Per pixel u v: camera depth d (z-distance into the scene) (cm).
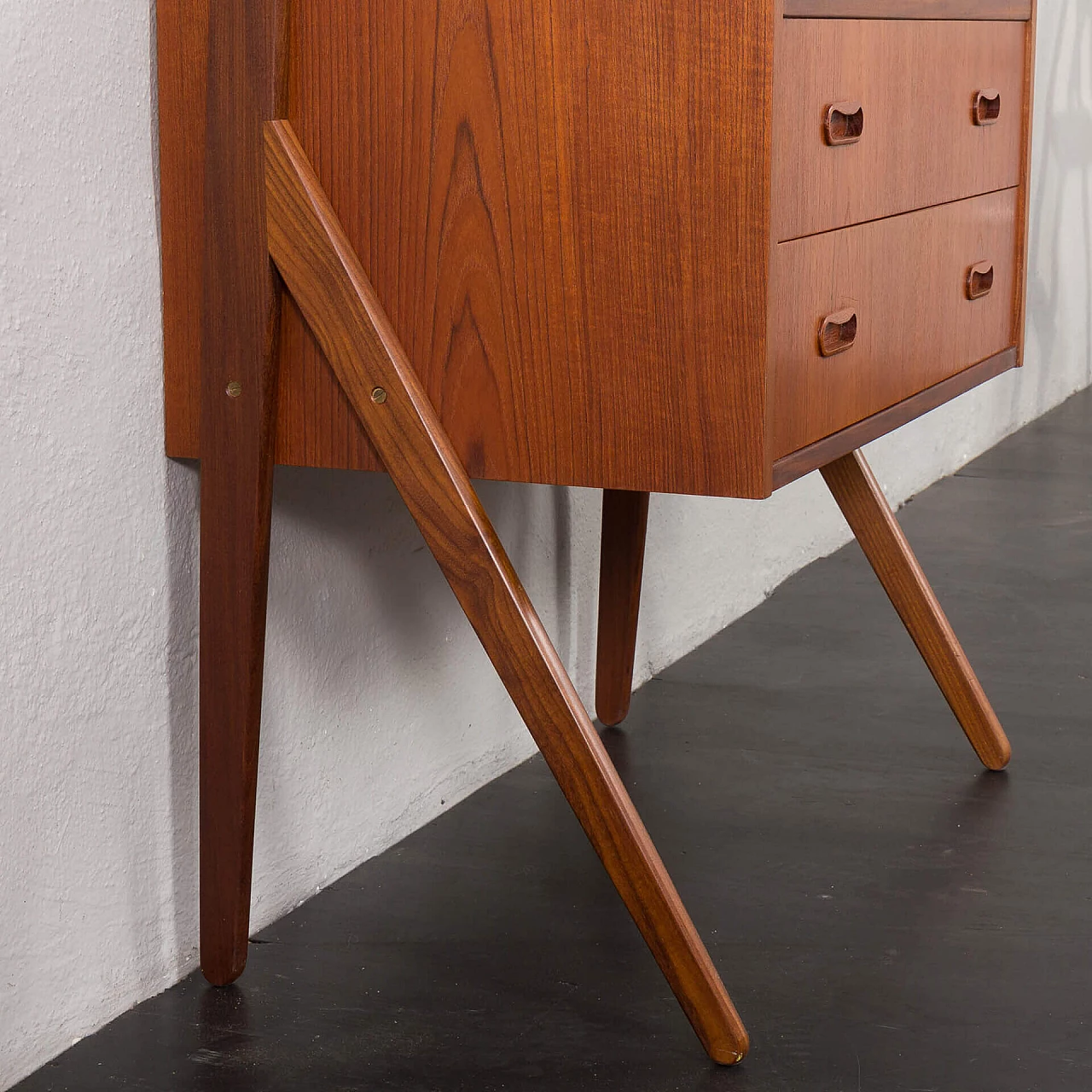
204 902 115
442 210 98
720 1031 103
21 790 102
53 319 100
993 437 350
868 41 105
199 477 114
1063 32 374
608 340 96
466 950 122
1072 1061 104
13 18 95
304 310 101
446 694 152
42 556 101
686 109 91
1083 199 405
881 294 113
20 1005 103
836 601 228
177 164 105
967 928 124
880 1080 102
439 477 100
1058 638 205
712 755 165
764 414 93
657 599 194
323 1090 102
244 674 109
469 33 95
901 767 161
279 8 98
